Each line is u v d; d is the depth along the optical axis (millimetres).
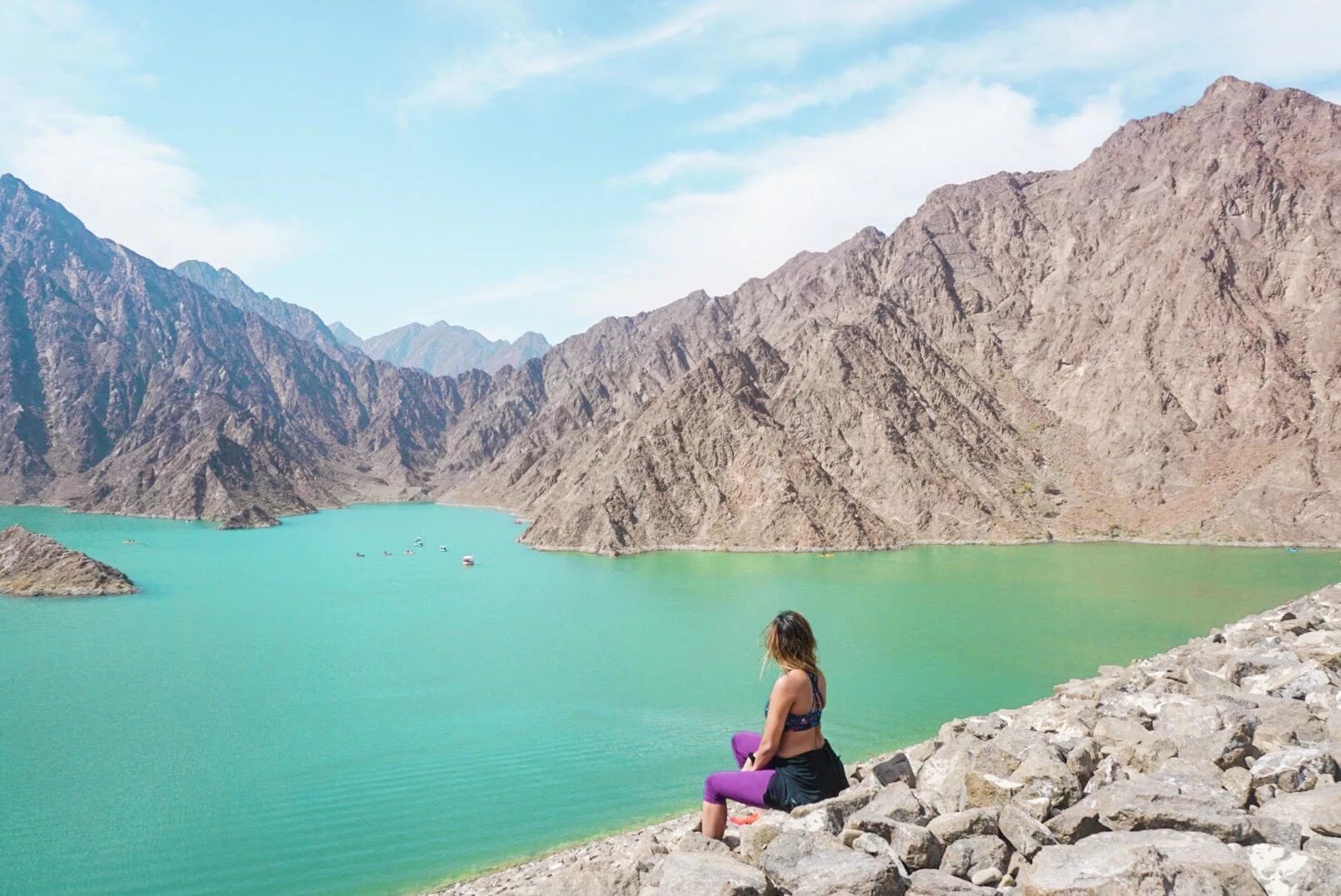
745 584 116000
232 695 63562
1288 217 195875
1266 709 11742
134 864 35188
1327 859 7238
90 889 33375
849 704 54875
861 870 7895
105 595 116000
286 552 172250
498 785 42969
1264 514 145625
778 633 9992
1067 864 7480
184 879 33812
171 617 99312
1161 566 120125
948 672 63625
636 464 178625
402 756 48594
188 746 51500
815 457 182500
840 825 9430
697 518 169250
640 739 50688
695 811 38344
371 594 116125
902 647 72000
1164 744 10852
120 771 47125
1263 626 20188
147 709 60219
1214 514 150625
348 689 64750
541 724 54188
